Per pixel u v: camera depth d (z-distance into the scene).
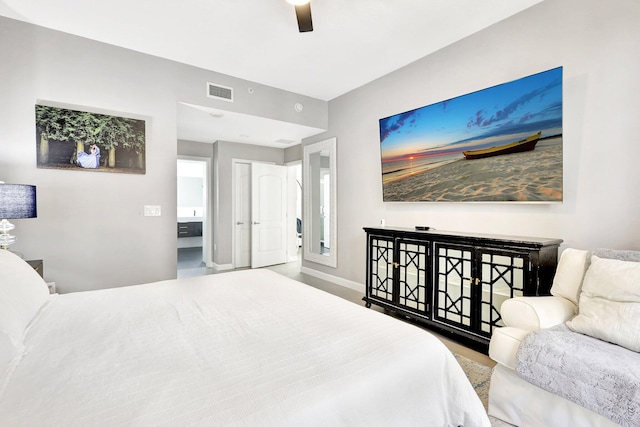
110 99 3.00
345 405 0.89
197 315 1.49
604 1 2.09
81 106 2.87
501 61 2.63
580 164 2.21
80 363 1.03
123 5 2.41
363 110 3.99
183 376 0.96
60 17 2.57
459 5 2.43
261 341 1.21
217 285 2.02
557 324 1.68
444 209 3.11
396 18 2.58
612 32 2.06
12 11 2.49
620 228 2.05
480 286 2.41
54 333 1.27
